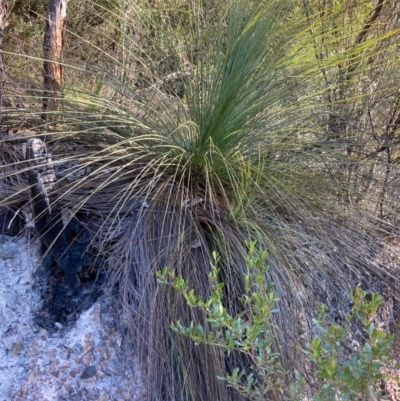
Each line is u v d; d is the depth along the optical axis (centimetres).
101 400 180
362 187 253
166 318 178
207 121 209
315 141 233
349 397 125
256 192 207
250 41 207
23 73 262
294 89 221
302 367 179
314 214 214
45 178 185
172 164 206
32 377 180
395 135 263
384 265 225
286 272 185
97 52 293
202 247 189
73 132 197
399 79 255
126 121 209
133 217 199
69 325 189
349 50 225
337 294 208
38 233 192
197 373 176
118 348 187
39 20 353
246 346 139
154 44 240
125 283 187
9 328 186
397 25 253
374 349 120
